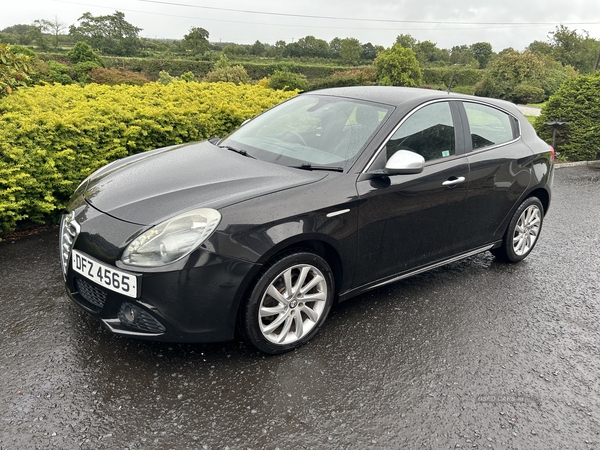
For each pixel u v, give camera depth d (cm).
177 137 589
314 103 410
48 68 3212
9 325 322
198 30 10119
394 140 348
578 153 1124
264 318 302
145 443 235
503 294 418
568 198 770
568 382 307
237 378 285
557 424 270
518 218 454
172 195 294
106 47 9631
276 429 250
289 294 301
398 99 378
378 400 277
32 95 586
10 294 362
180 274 262
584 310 401
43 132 465
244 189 298
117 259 267
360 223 323
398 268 367
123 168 353
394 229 346
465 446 249
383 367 306
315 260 305
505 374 310
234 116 644
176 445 236
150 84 743
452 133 389
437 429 259
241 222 275
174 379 280
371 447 244
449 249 401
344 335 337
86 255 281
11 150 438
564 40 6525
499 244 455
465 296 409
